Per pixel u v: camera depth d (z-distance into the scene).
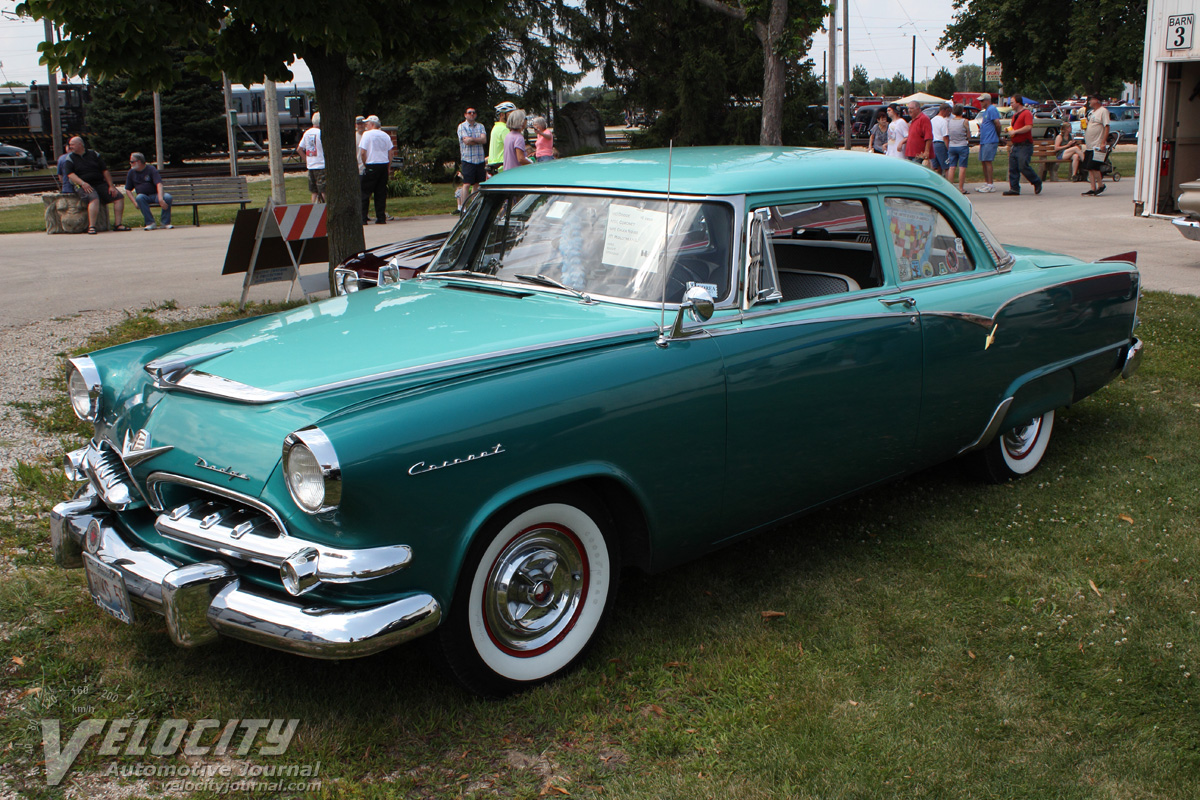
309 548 2.66
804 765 2.81
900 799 2.67
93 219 15.79
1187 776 2.76
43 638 3.43
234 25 6.85
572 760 2.85
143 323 8.05
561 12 29.28
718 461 3.47
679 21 28.72
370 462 2.63
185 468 2.96
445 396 2.85
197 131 37.69
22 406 5.87
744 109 28.55
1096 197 18.08
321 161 15.84
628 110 31.61
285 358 3.15
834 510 4.72
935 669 3.30
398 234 13.90
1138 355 5.39
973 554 4.18
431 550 2.79
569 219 3.87
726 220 3.57
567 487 3.15
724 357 3.44
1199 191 10.66
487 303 3.64
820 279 4.32
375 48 6.68
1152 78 14.27
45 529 4.28
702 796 2.68
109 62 6.06
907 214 4.25
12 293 9.74
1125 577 3.93
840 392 3.82
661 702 3.13
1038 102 52.41
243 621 2.72
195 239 14.80
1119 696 3.14
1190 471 5.05
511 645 3.12
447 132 28.30
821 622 3.62
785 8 20.44
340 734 2.94
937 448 4.40
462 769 2.81
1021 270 4.77
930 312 4.14
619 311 3.46
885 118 20.09
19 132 40.47
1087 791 2.70
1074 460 5.27
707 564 4.13
